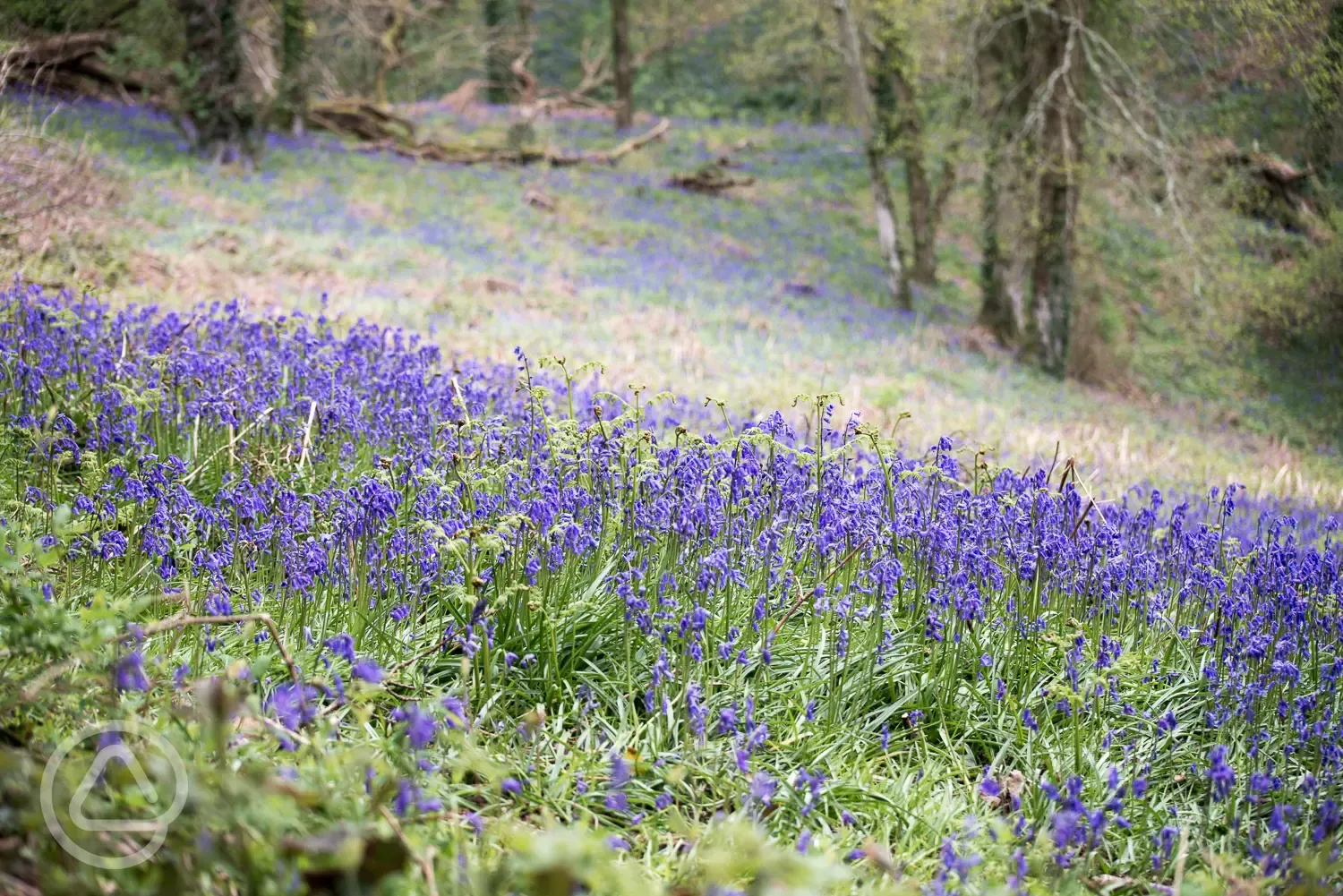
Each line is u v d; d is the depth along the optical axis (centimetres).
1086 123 2161
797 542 571
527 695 440
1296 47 1744
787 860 224
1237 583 590
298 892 240
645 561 517
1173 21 1919
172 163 2097
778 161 3888
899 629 522
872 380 1568
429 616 488
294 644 451
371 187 2388
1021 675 505
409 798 297
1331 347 2620
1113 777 392
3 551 320
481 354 1308
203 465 613
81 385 701
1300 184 2191
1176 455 1535
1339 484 1491
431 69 3812
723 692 451
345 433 686
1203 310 2270
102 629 312
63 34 2289
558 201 2675
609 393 582
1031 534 579
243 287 1412
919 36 2306
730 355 1563
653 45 4306
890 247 2511
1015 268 2403
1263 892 340
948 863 340
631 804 382
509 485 548
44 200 1288
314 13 3050
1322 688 493
